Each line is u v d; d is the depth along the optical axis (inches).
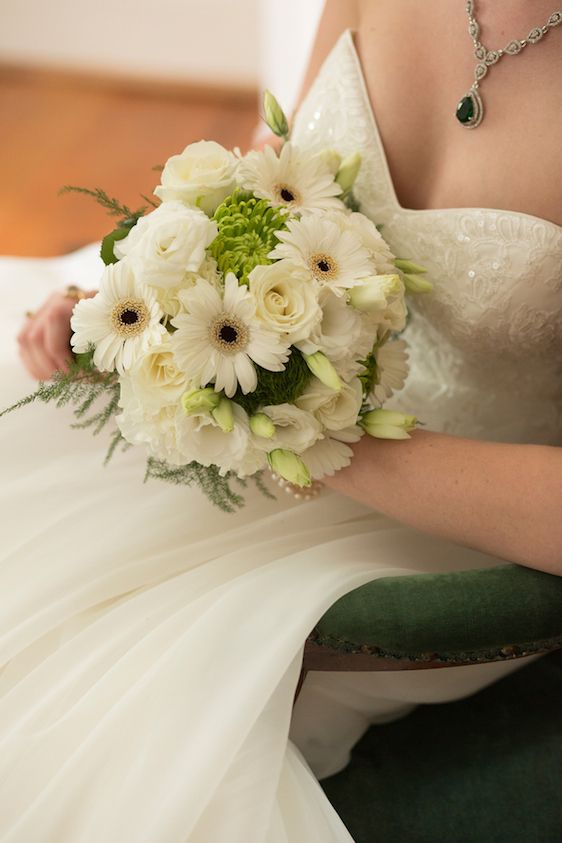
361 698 42.5
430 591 37.8
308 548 42.9
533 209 42.1
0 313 56.7
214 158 38.4
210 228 36.1
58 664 39.4
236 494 43.6
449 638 37.4
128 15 151.8
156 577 41.7
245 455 37.4
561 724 43.2
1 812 36.5
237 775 36.7
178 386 36.3
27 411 44.9
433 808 40.9
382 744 43.3
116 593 41.1
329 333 36.9
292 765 38.7
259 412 36.7
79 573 40.8
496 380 46.8
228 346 35.8
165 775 35.9
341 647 37.9
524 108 42.0
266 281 36.0
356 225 38.9
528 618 37.8
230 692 36.9
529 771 41.8
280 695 38.0
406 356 40.7
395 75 44.7
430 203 45.2
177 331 35.4
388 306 38.8
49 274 62.9
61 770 36.4
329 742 42.6
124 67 157.0
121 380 37.2
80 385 39.3
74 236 113.0
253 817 36.0
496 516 38.8
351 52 46.1
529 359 45.3
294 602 38.6
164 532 42.1
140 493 43.2
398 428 38.8
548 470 38.7
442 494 39.4
